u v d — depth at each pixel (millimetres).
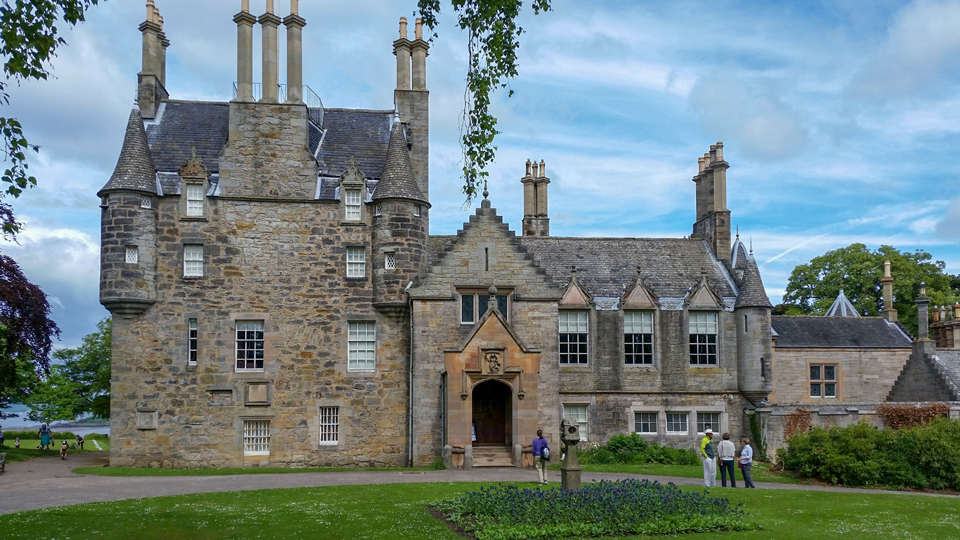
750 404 42594
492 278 38750
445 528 19984
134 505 22906
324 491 25969
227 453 37938
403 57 44500
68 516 21047
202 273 38688
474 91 19781
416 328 38094
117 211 37531
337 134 43531
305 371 38812
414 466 37250
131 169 38000
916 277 67375
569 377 41562
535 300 38812
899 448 32562
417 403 37656
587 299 42156
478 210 39219
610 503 21172
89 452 48875
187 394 37906
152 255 38094
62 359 71000
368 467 38219
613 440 39719
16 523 20094
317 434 38562
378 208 39656
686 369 42406
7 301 41656
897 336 47562
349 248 39812
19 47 16406
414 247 39531
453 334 38250
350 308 39344
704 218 48031
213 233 38812
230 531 19500
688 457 38125
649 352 42594
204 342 38219
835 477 32312
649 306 42625
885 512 23781
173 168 39969
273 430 38281
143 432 37500
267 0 40562
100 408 63344
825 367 46188
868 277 67562
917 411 40094
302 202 39656
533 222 54594
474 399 38812
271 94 40219
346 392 38906
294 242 39438
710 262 46281
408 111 44312
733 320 43219
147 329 37938
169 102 43625
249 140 39719
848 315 53750
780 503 24969
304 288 39219
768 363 42188
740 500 25297
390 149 40719
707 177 48094
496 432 38656
